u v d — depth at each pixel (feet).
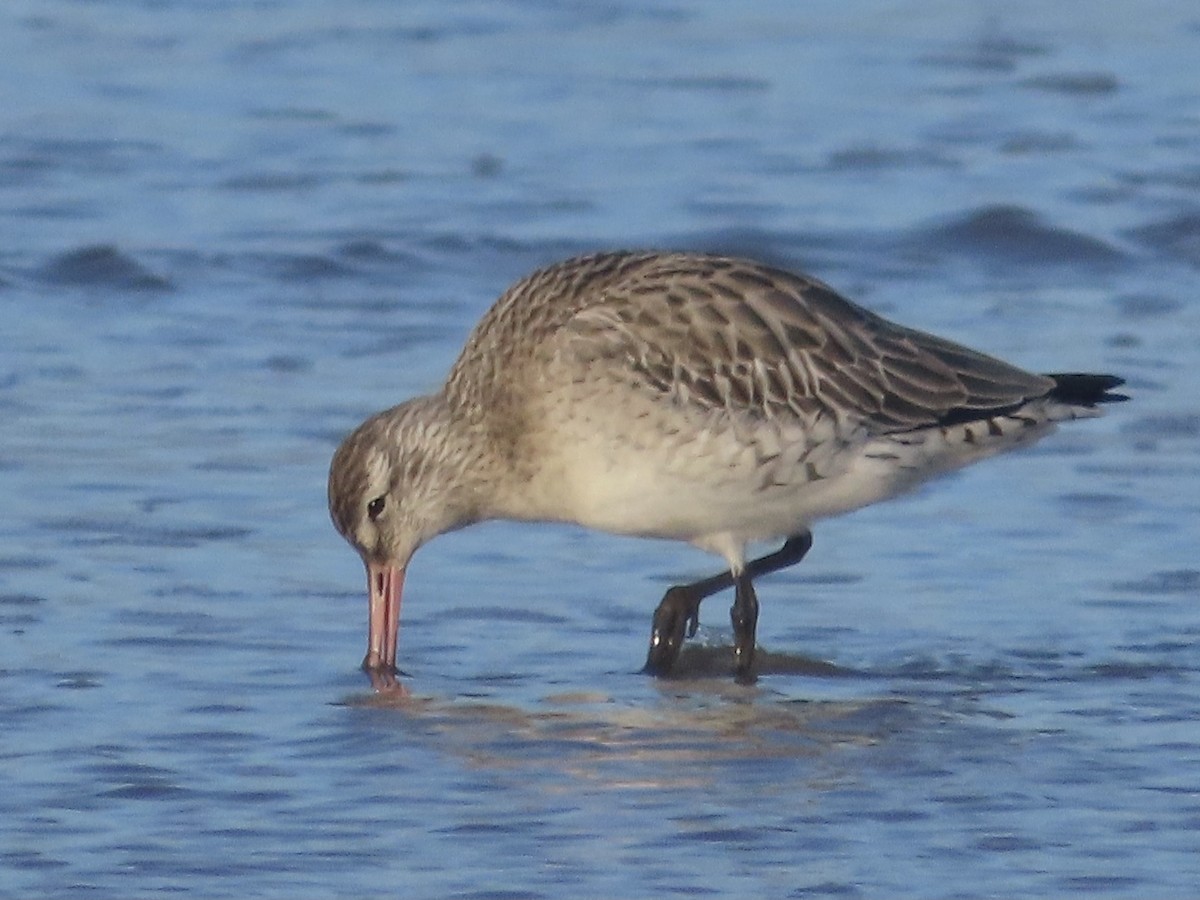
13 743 41.65
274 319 67.82
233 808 39.09
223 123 85.66
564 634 48.91
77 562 50.98
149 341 65.77
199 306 68.69
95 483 55.42
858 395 48.62
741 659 47.67
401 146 83.76
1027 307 70.13
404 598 50.57
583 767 41.42
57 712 43.24
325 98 89.10
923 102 90.33
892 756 41.98
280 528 53.42
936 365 49.14
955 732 43.29
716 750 42.37
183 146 82.99
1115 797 39.81
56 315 67.51
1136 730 43.19
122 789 39.75
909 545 53.72
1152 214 77.61
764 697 45.57
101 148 82.33
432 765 41.34
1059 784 40.42
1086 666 46.83
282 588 50.34
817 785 40.52
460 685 45.80
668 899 35.70
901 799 39.81
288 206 77.10
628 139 85.20
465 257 73.20
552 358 48.19
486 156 82.69
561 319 48.42
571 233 75.15
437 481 48.85
